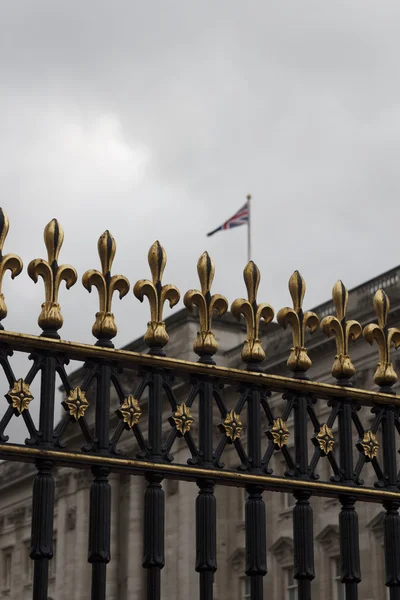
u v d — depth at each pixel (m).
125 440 30.41
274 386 6.87
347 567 6.86
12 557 42.44
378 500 7.11
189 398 6.61
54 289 6.36
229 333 30.14
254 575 6.55
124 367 6.57
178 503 34.66
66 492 40.41
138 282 6.60
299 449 6.87
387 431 7.20
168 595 34.06
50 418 6.20
